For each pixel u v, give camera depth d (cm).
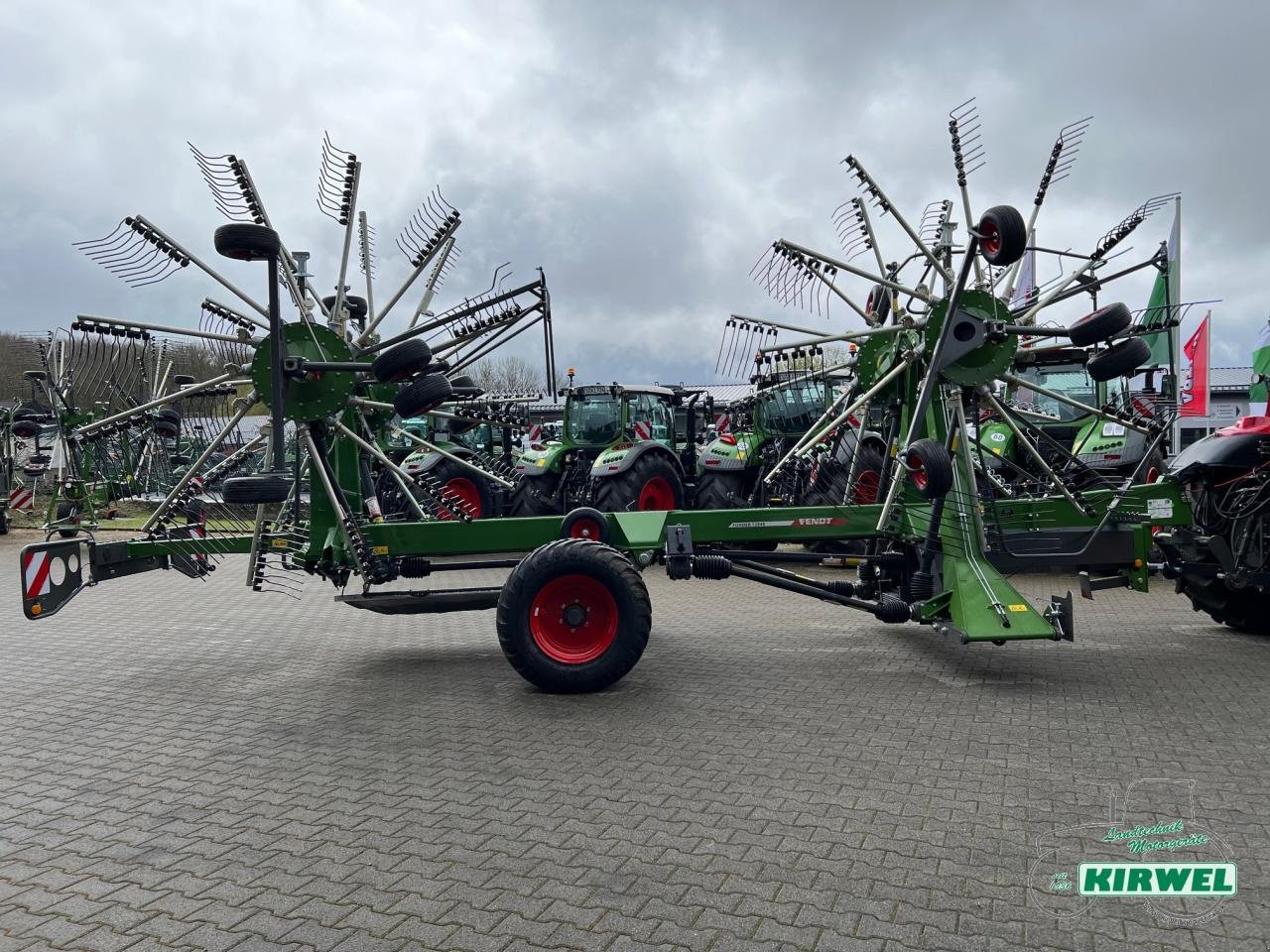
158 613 871
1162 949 264
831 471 938
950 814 359
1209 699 515
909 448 558
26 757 448
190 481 608
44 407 1533
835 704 514
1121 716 485
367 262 706
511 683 577
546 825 354
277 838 347
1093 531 624
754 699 527
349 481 632
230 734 480
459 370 690
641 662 626
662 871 315
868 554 684
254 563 597
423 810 372
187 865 326
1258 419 681
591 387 1364
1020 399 1215
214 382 599
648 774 407
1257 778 393
